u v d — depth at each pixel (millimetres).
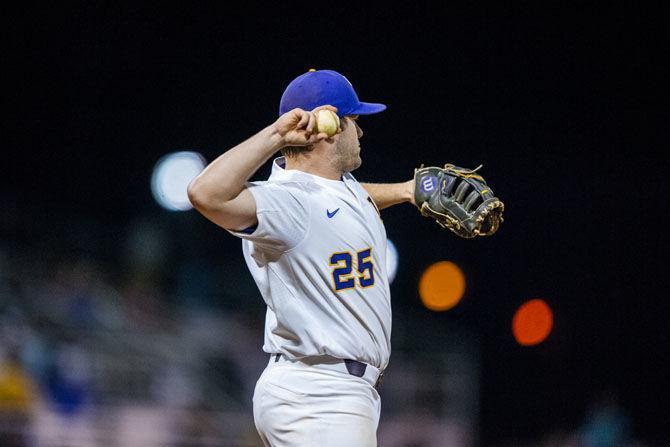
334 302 14648
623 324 72625
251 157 13688
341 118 15398
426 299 69375
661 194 74250
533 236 74125
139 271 59812
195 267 61906
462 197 16375
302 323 14680
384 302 15109
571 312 72812
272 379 15031
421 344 60312
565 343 71938
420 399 57156
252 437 50938
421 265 71500
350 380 14750
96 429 45156
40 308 51094
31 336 46500
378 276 15055
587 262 73875
